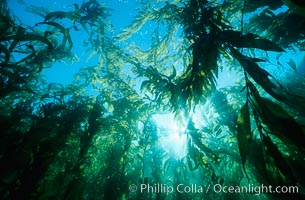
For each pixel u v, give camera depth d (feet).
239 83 14.23
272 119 4.77
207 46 7.45
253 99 5.48
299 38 9.27
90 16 9.20
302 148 4.22
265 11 10.18
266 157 5.03
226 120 10.84
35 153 8.17
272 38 10.18
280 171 4.53
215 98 11.29
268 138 4.91
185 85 8.17
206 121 12.13
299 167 5.14
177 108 9.25
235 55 6.68
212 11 8.59
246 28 11.09
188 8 9.01
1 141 7.33
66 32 8.38
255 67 6.00
